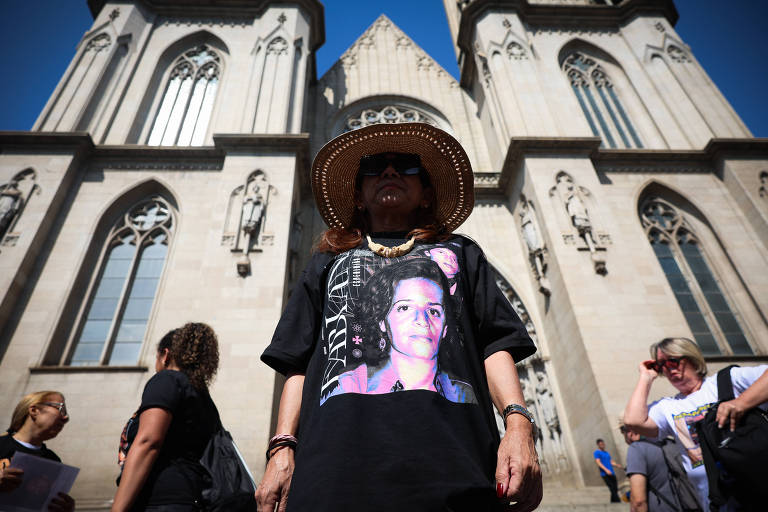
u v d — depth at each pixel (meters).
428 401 1.22
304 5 21.20
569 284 13.25
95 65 17.64
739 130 17.91
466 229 17.31
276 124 16.47
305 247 16.41
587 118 19.78
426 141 2.31
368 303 1.53
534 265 15.23
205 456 2.56
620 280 13.38
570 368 13.04
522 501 1.16
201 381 2.87
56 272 12.93
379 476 1.07
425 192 2.38
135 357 12.38
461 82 23.97
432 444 1.12
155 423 2.39
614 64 21.50
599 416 11.29
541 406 14.03
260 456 9.71
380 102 23.11
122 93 17.58
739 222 15.77
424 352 1.36
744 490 2.14
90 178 15.05
